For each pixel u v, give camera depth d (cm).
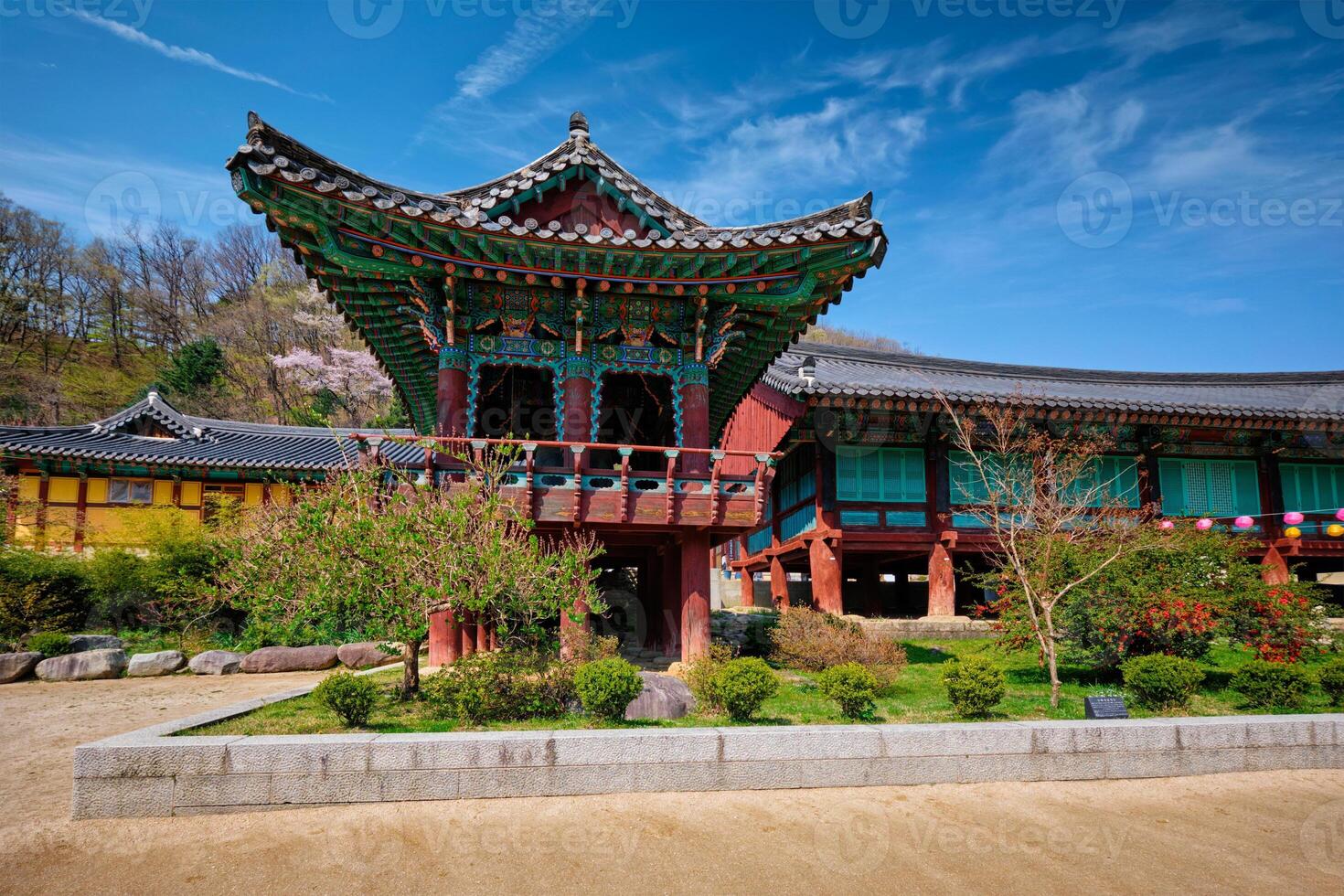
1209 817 662
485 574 870
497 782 659
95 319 5731
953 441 1945
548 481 1218
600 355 1307
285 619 944
